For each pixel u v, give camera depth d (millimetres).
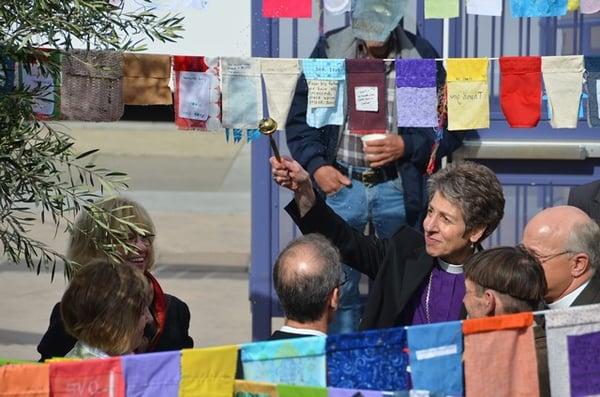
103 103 10406
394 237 10656
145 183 34312
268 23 14180
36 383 6691
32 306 19578
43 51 9273
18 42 8656
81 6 8492
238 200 31734
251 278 14883
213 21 14094
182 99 10883
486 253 8438
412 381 7305
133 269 8672
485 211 9883
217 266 23156
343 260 10859
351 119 11328
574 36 14570
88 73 10289
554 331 7680
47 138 8969
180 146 42156
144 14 9258
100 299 8359
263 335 14930
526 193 14812
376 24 12438
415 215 13539
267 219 14781
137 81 10734
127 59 10688
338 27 14344
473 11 11617
